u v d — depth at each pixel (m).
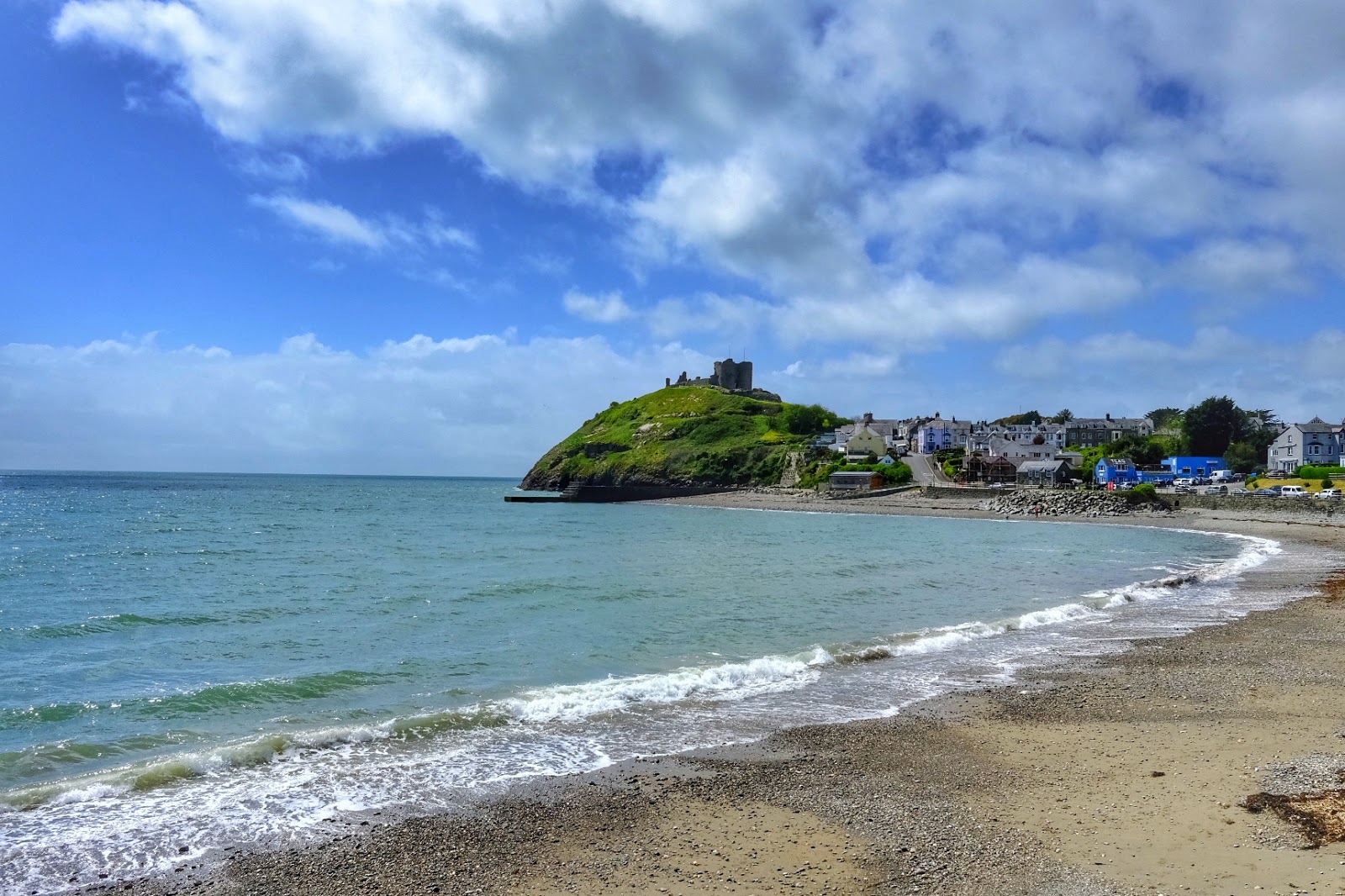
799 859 9.22
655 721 14.95
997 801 10.90
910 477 125.75
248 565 40.94
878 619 26.36
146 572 37.56
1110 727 14.35
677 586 33.69
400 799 11.23
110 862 9.37
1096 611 27.30
